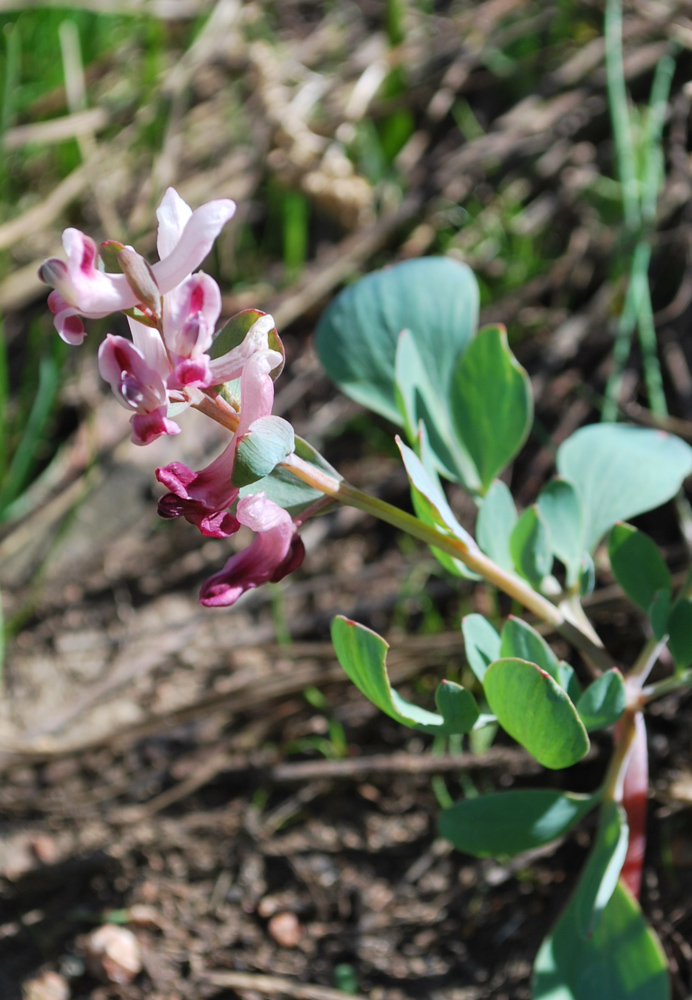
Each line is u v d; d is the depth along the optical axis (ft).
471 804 0.93
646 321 1.15
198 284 0.84
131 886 1.05
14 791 1.08
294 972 1.01
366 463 1.18
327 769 1.06
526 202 1.25
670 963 0.97
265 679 1.09
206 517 0.86
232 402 0.87
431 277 1.02
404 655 1.08
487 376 0.98
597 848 0.93
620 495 1.01
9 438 1.21
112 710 1.11
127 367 0.84
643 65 1.26
